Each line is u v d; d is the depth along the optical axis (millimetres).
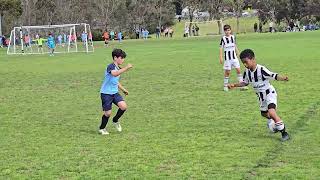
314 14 99125
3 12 82125
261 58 30484
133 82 21438
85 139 11102
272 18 100875
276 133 10898
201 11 102875
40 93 19344
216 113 13594
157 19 104062
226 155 9227
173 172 8320
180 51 42281
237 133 11062
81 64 33031
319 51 34406
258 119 12531
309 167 8312
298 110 13375
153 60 33125
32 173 8578
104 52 47438
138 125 12445
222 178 7895
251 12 111375
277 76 10328
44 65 33281
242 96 16406
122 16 96562
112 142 10695
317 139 10125
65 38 68062
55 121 13484
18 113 14961
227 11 105062
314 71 22266
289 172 8070
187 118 13062
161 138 10875
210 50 41938
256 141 10242
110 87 11555
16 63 36406
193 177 8008
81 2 91750
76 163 9094
